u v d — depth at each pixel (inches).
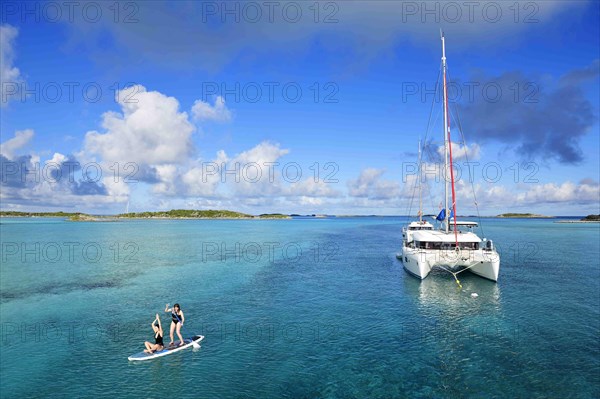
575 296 973.2
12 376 555.5
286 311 866.1
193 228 5078.7
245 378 536.1
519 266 1465.3
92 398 488.7
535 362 568.1
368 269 1457.9
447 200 1347.2
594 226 5374.0
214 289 1113.4
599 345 631.8
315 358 598.5
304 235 3624.5
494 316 802.8
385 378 528.4
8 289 1138.0
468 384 505.7
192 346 654.5
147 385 521.0
